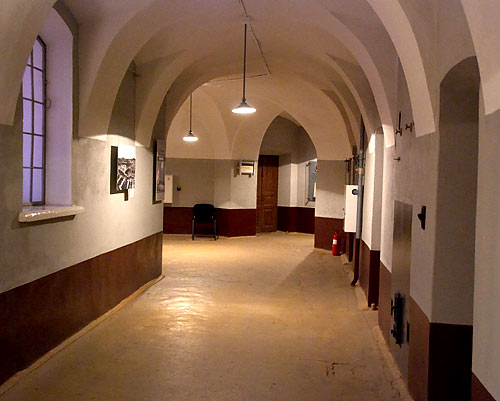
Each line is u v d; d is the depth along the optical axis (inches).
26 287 152.2
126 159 238.2
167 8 196.4
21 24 129.3
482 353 82.2
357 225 287.1
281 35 254.7
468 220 116.0
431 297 119.0
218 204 509.0
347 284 297.9
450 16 109.0
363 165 286.5
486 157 83.4
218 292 269.6
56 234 171.6
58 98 183.9
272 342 188.1
